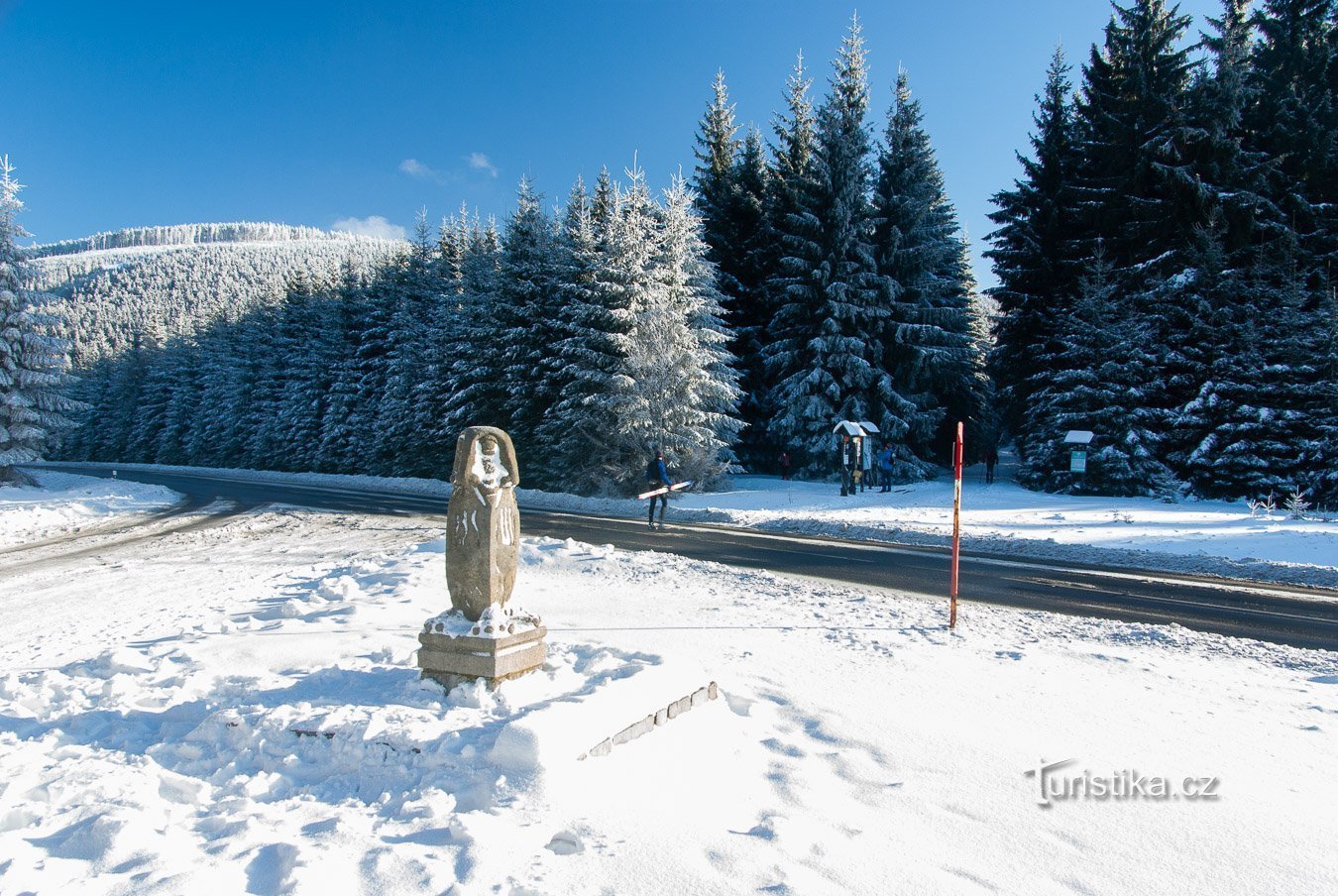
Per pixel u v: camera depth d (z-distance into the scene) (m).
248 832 3.16
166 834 3.15
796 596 9.53
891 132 38.47
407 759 3.80
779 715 4.97
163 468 72.19
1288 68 34.12
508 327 35.91
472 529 4.93
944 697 5.34
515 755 3.60
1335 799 3.81
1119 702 5.32
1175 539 16.14
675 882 2.79
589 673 5.25
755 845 3.10
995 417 48.00
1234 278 28.64
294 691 5.00
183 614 9.11
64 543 18.95
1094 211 33.84
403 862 2.85
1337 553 14.23
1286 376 27.09
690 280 33.31
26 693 5.62
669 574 10.88
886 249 37.44
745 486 32.12
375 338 55.28
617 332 30.89
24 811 3.40
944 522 19.05
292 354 63.38
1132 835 3.37
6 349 36.97
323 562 13.78
